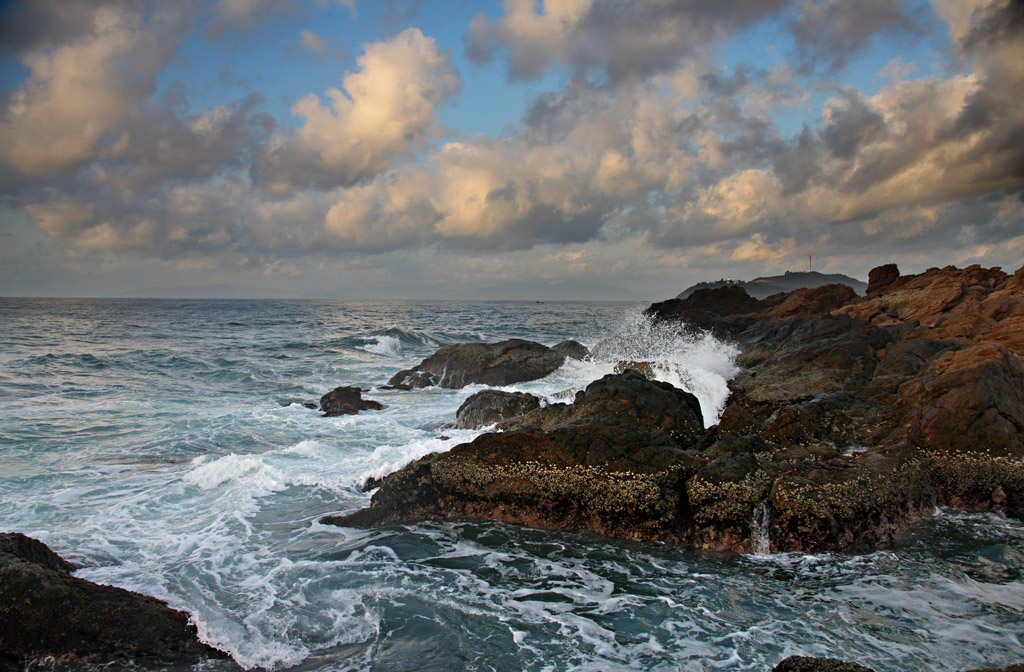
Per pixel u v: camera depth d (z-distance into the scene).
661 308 39.34
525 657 5.86
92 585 6.18
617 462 8.99
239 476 11.19
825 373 14.84
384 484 9.73
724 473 8.55
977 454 9.53
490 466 9.45
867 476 8.67
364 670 5.67
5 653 5.66
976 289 24.70
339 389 18.50
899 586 7.29
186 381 23.48
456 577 7.58
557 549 8.43
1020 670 4.61
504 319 83.31
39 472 11.48
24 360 26.22
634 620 6.56
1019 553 8.09
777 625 6.45
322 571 7.69
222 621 6.39
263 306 142.75
